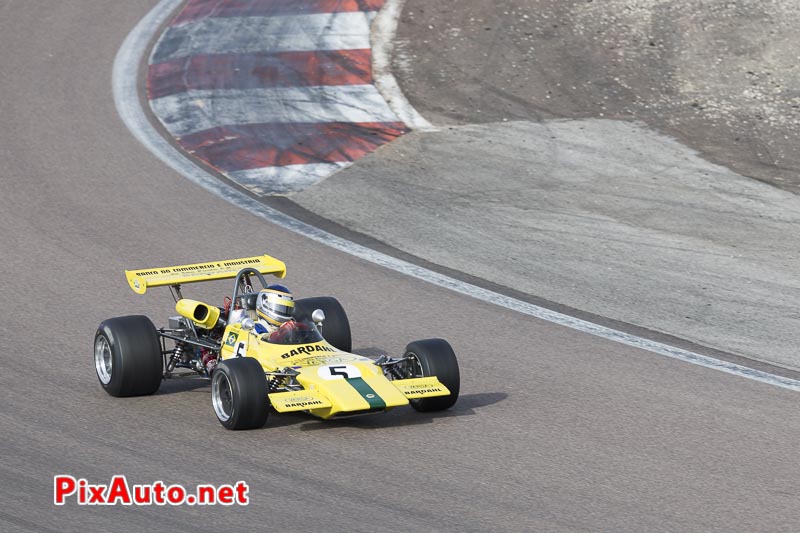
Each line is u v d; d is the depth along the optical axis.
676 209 61.47
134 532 26.91
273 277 50.97
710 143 71.50
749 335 45.41
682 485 30.55
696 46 83.81
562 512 28.38
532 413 36.28
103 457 31.77
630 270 52.88
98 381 38.81
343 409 31.41
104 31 92.69
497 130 73.00
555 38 86.00
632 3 89.69
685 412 36.81
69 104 77.31
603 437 34.22
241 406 32.75
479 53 84.19
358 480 30.19
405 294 49.34
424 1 93.06
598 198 62.84
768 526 27.95
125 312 46.94
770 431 35.28
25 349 41.88
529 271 52.53
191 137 72.06
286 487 29.64
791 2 87.81
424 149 69.75
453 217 59.81
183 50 87.38
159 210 60.00
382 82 80.25
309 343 35.94
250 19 92.56
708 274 52.66
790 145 71.06
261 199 62.44
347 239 56.69
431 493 29.38
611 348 43.44
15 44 88.69
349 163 67.56
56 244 54.66
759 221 60.06
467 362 41.66
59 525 27.27
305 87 79.44
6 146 69.00
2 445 32.41
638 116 75.56
